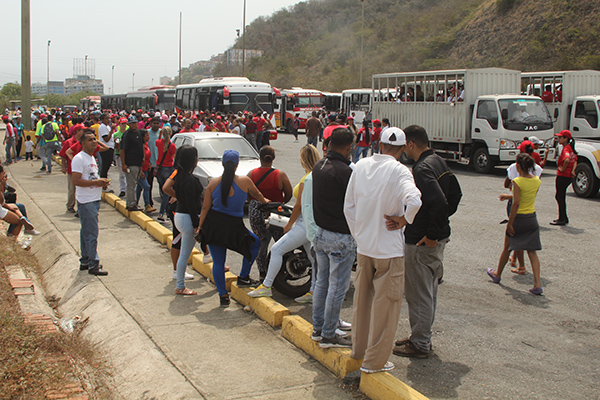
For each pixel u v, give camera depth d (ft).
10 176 53.88
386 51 230.27
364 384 12.66
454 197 14.44
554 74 64.08
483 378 13.79
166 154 32.40
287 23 381.60
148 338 15.87
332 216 13.87
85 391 12.59
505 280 22.22
